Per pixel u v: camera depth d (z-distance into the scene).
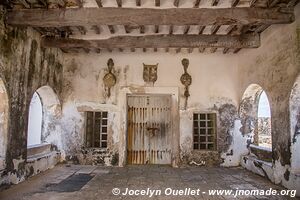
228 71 8.20
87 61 8.22
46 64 6.90
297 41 4.86
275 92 5.75
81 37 6.84
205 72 8.20
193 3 5.14
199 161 7.92
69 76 8.18
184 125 8.03
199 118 8.20
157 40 6.59
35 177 6.14
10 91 5.13
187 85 8.12
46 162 7.07
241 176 6.48
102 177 6.25
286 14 4.98
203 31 6.57
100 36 6.78
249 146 7.82
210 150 8.02
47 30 6.33
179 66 8.20
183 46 6.53
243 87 7.70
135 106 8.38
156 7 5.25
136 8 5.11
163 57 8.20
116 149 7.95
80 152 7.96
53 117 8.02
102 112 8.22
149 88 8.11
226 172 7.00
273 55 5.85
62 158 7.95
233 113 8.06
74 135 8.01
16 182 5.44
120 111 8.05
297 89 5.05
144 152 8.27
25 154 5.85
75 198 4.55
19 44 5.48
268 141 11.64
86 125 8.16
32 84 6.11
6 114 5.04
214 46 6.49
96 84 8.16
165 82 8.13
